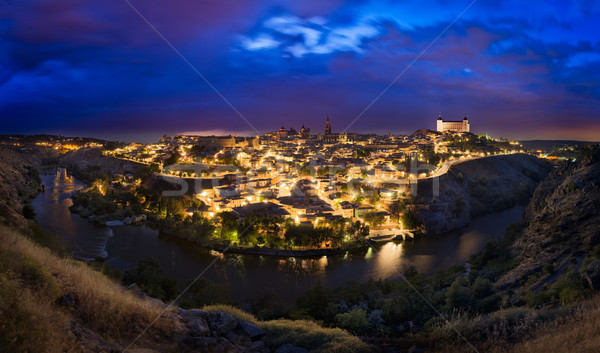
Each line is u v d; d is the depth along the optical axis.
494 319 36.44
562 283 53.16
